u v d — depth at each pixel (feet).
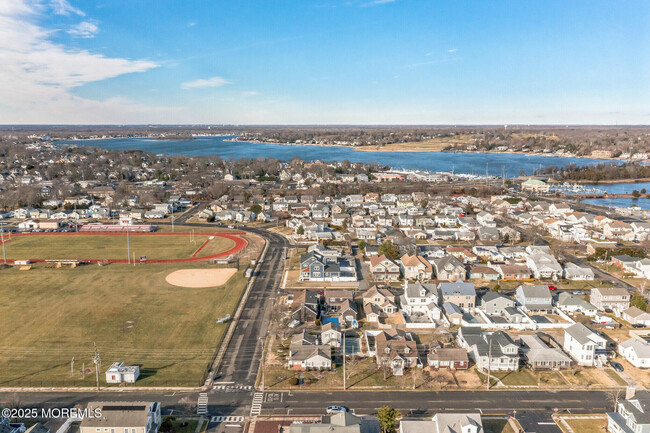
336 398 212.23
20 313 298.15
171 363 238.89
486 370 237.45
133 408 186.19
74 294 333.42
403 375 232.53
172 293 338.34
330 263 392.06
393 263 375.66
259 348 257.75
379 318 300.40
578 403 208.74
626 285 357.00
